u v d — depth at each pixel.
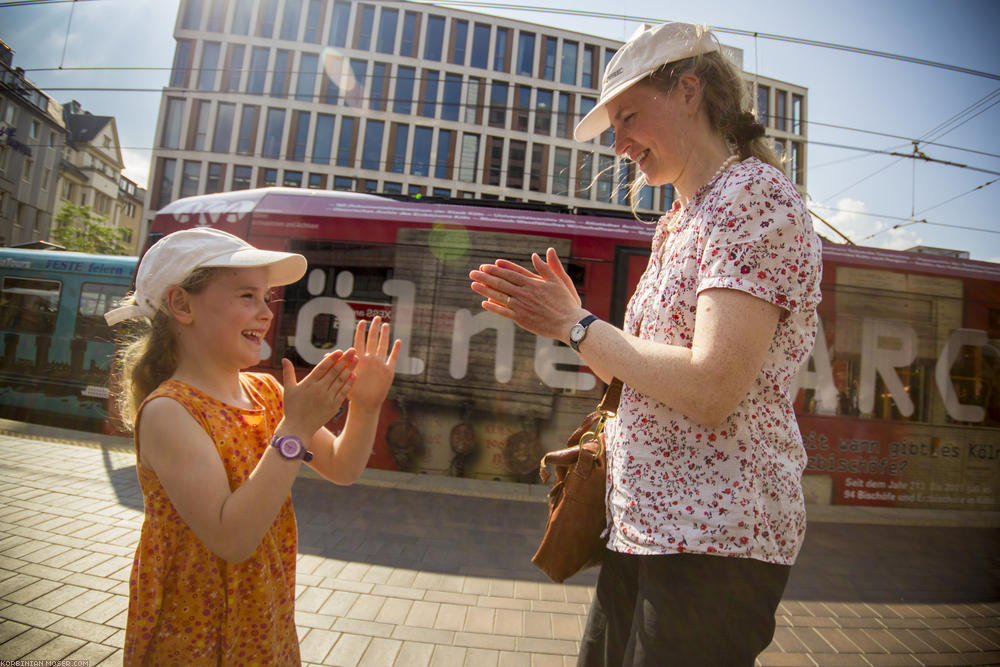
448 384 5.88
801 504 1.16
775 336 1.10
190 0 29.14
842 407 5.93
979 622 3.41
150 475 1.15
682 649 1.07
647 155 1.33
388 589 3.30
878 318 6.00
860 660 2.88
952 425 6.00
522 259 5.89
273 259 1.19
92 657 2.38
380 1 30.02
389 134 29.88
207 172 28.75
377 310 5.94
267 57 29.42
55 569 3.19
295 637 1.33
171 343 1.25
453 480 5.79
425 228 5.99
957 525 5.59
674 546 1.08
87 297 7.52
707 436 1.11
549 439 5.80
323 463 1.42
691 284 1.14
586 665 1.46
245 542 1.04
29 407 7.36
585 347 1.13
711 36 1.28
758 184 1.06
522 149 30.77
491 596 3.29
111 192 41.84
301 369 5.90
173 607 1.13
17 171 20.80
